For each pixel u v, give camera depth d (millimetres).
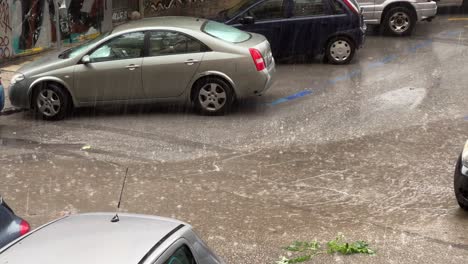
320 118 10367
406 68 13609
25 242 3338
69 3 16766
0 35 14555
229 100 10680
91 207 7102
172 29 10586
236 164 8406
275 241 6180
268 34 14141
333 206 7043
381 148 8914
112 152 8984
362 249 5895
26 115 11211
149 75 10609
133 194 7473
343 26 14086
